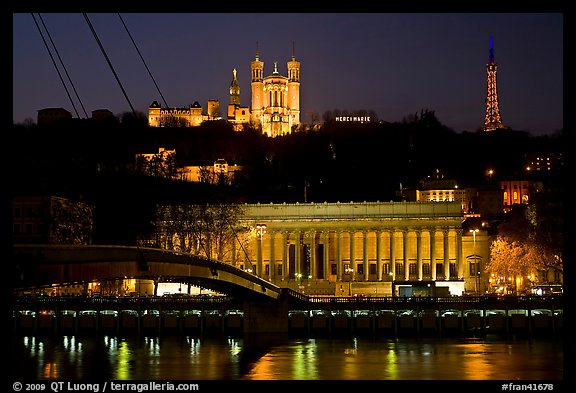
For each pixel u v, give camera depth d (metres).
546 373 155.00
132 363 170.00
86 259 92.44
